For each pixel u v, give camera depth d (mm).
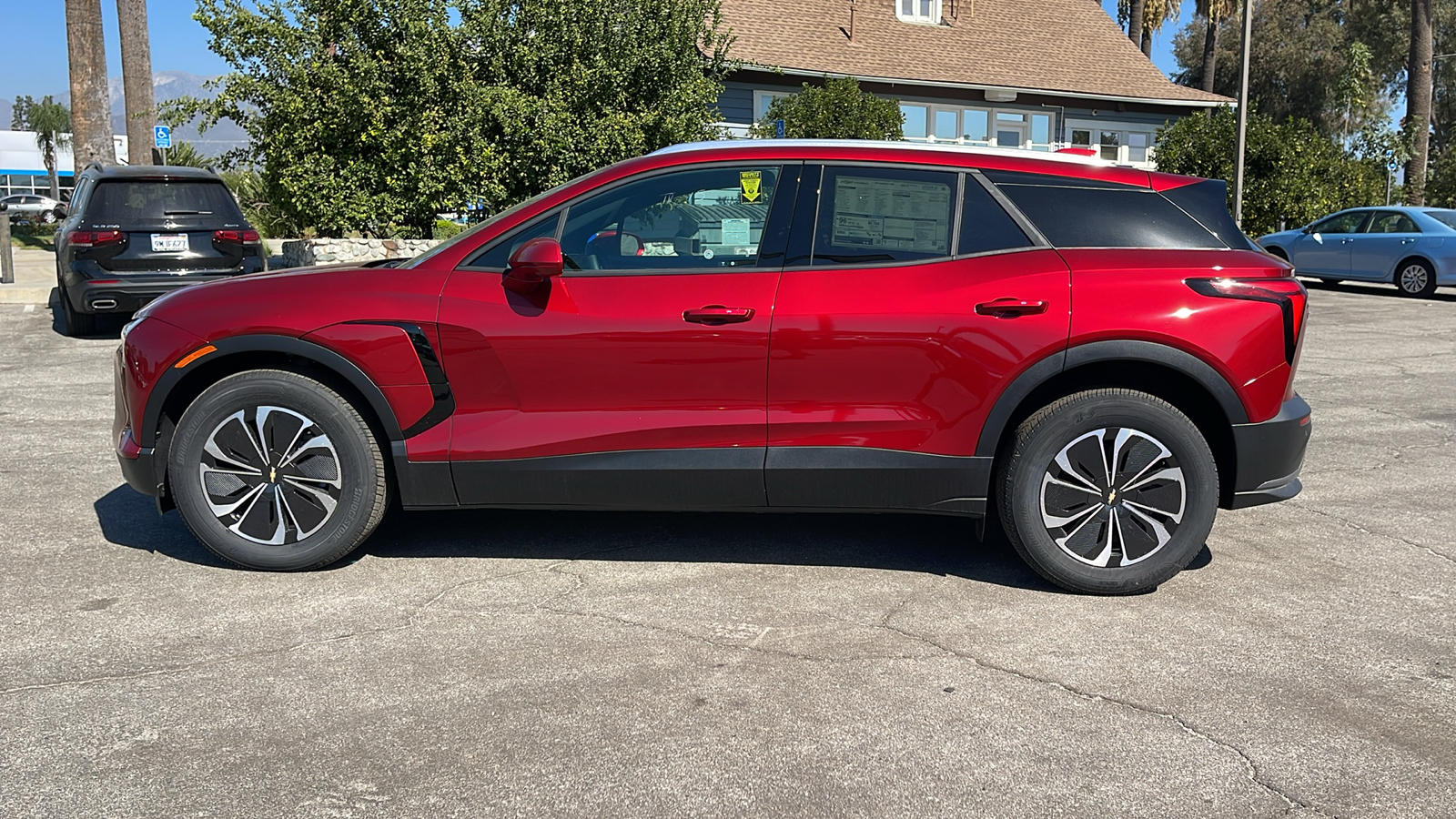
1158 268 3875
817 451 3928
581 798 2596
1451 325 13141
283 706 3041
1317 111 44000
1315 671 3332
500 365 3959
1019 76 24266
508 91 14398
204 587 3979
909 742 2873
